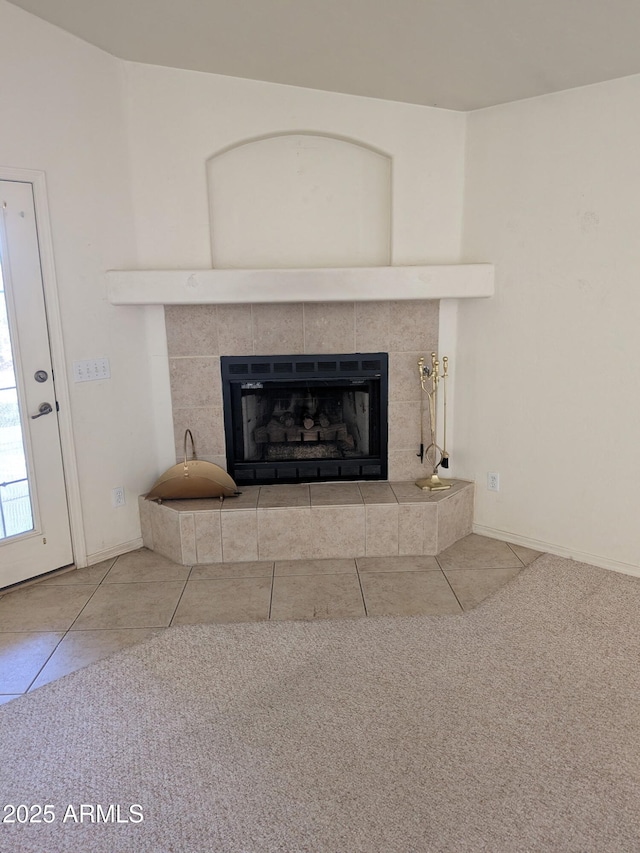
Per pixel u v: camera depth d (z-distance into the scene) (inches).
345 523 131.5
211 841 66.7
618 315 115.7
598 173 114.3
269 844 66.1
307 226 136.2
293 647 101.1
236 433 142.9
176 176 127.9
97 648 102.1
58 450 124.3
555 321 124.0
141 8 100.4
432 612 110.5
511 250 127.8
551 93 117.6
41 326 118.3
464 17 91.3
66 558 128.7
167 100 124.7
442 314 139.3
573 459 126.1
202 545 130.9
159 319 135.6
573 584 119.1
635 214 111.2
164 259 130.6
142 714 86.3
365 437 146.3
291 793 72.6
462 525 140.6
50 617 111.7
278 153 132.6
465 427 141.9
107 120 121.9
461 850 64.9
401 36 99.3
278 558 132.7
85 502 129.4
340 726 83.1
